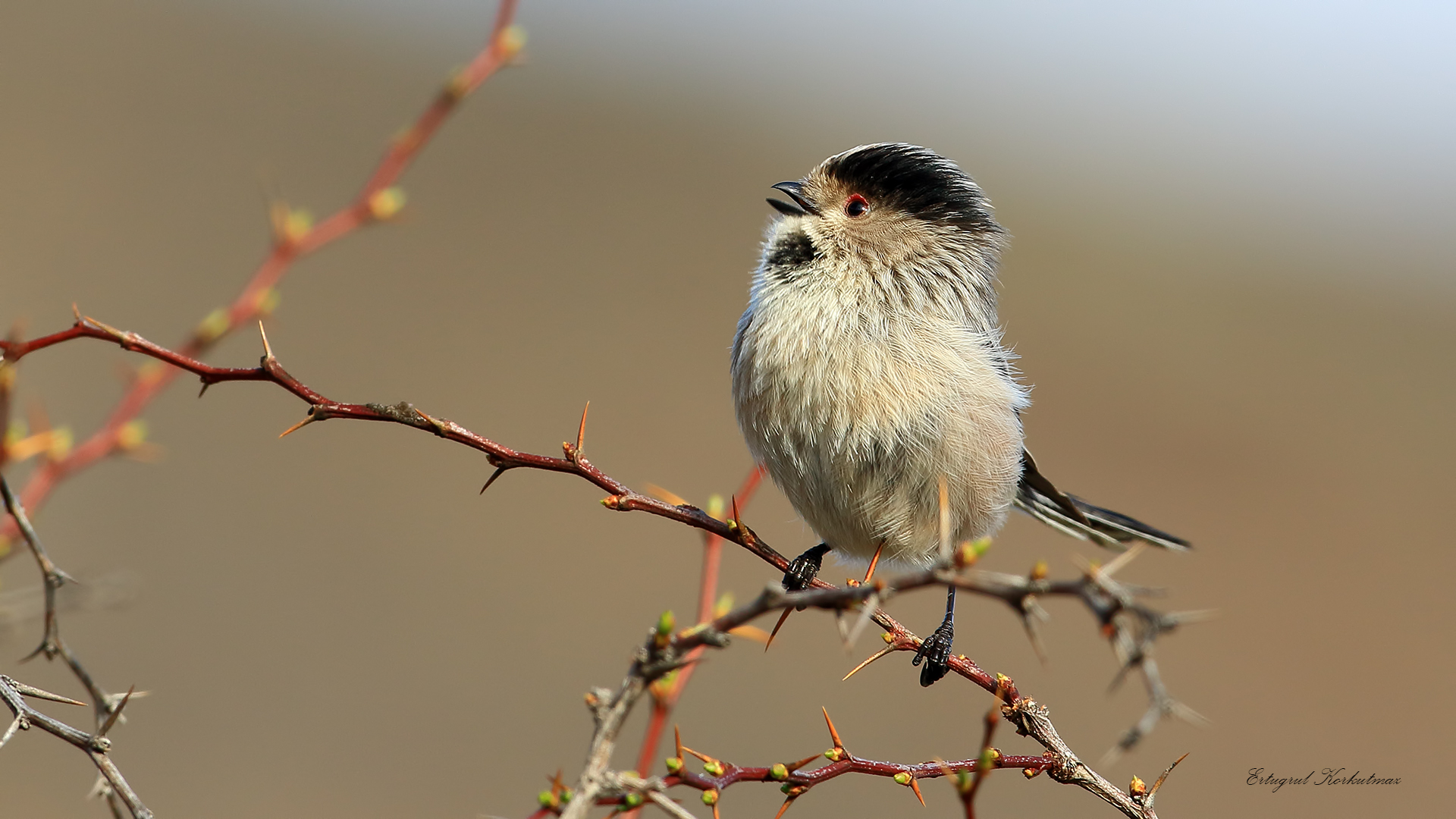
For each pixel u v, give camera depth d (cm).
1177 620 289
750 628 464
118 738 952
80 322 396
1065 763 450
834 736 409
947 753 1100
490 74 558
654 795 308
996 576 293
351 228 552
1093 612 289
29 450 412
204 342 530
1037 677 1251
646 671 312
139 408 522
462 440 432
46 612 391
